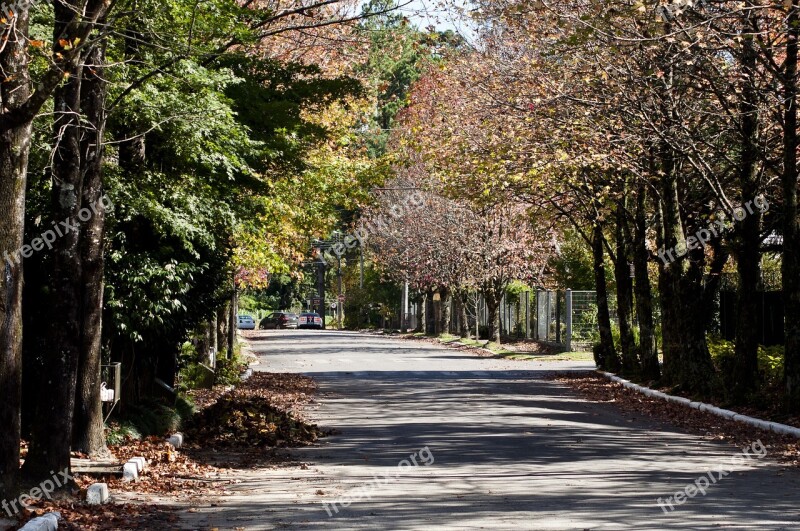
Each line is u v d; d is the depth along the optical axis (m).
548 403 25.33
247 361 40.59
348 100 25.42
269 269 37.62
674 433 18.98
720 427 19.73
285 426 18.64
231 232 22.67
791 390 19.89
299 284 112.12
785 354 20.14
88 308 14.76
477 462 15.14
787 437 17.84
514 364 42.16
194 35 16.39
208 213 19.42
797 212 20.05
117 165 17.72
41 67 14.45
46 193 16.42
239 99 21.47
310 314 99.44
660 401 25.44
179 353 24.05
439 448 16.80
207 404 23.27
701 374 25.78
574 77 25.20
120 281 18.19
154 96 16.48
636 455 15.88
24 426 16.52
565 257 54.94
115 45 16.16
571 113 25.55
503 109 27.75
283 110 21.98
